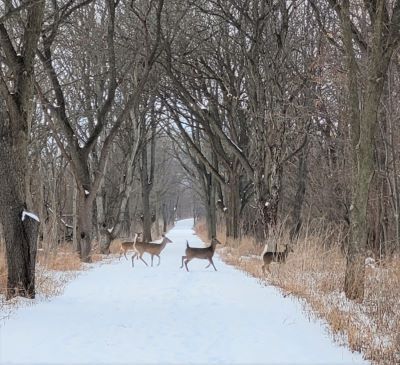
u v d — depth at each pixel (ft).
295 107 67.21
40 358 21.11
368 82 34.96
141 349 23.08
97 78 79.00
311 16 69.72
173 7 79.10
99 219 88.58
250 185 107.14
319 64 58.75
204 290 42.11
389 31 34.40
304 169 86.48
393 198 55.42
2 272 41.04
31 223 35.47
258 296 38.75
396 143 56.80
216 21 82.33
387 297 30.66
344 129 62.23
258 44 68.44
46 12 67.15
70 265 58.18
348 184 65.05
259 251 77.20
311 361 21.71
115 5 66.33
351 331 25.08
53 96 81.41
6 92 35.04
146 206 120.26
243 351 23.07
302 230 64.64
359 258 34.81
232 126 92.94
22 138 35.65
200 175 123.24
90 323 28.30
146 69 66.85
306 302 34.60
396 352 22.76
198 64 88.99
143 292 40.88
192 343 24.41
